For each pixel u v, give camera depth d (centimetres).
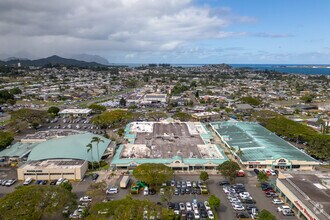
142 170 9488
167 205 8500
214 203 8000
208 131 16412
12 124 16675
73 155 11450
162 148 13238
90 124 19300
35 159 11212
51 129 17625
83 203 8494
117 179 10469
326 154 12606
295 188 8688
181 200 8962
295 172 10094
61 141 12769
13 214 6384
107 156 12850
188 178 10650
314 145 13462
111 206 6794
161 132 16162
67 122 19850
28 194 7012
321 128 17300
